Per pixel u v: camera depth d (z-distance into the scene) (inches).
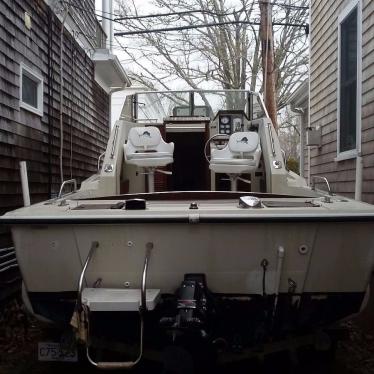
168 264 148.0
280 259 145.9
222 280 149.6
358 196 190.9
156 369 177.8
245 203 150.4
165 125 252.1
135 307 139.4
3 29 269.7
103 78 548.4
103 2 568.4
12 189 282.5
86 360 166.4
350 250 146.8
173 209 147.4
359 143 338.3
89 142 486.0
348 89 379.2
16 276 283.4
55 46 372.2
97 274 149.9
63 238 146.6
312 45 481.1
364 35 333.1
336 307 156.6
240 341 153.5
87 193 203.6
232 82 878.4
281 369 179.0
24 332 232.1
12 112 283.3
